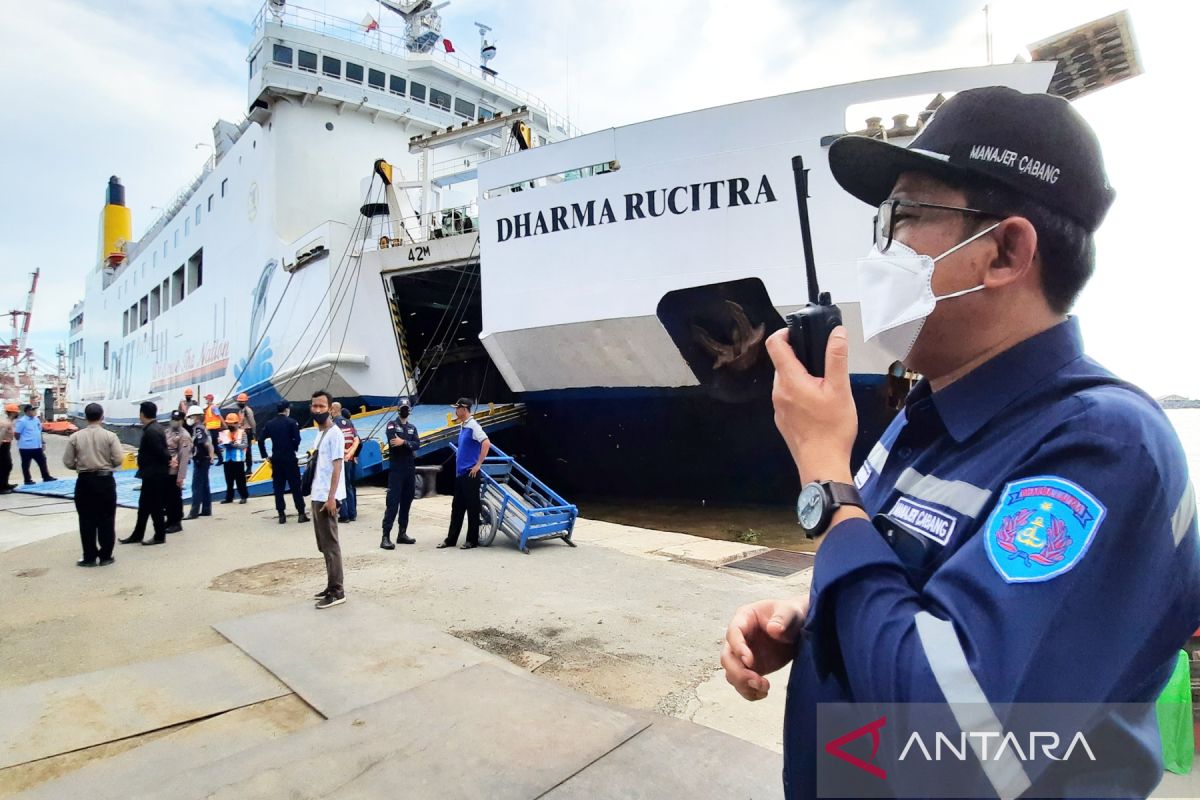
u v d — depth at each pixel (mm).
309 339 13562
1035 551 563
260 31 15477
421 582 5289
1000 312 726
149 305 25938
